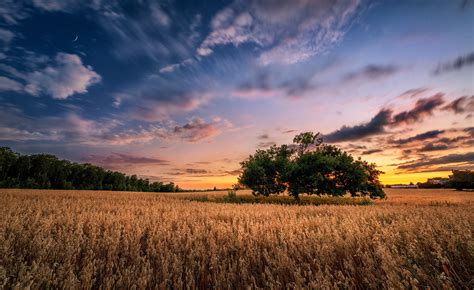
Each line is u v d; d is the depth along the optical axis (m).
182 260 4.81
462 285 3.48
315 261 4.53
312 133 30.97
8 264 4.16
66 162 98.00
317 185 25.45
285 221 8.71
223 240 6.19
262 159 29.91
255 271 4.44
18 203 17.41
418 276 3.67
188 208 15.23
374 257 4.60
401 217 9.10
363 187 25.95
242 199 31.50
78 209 13.98
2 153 83.12
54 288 3.66
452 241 4.72
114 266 4.62
